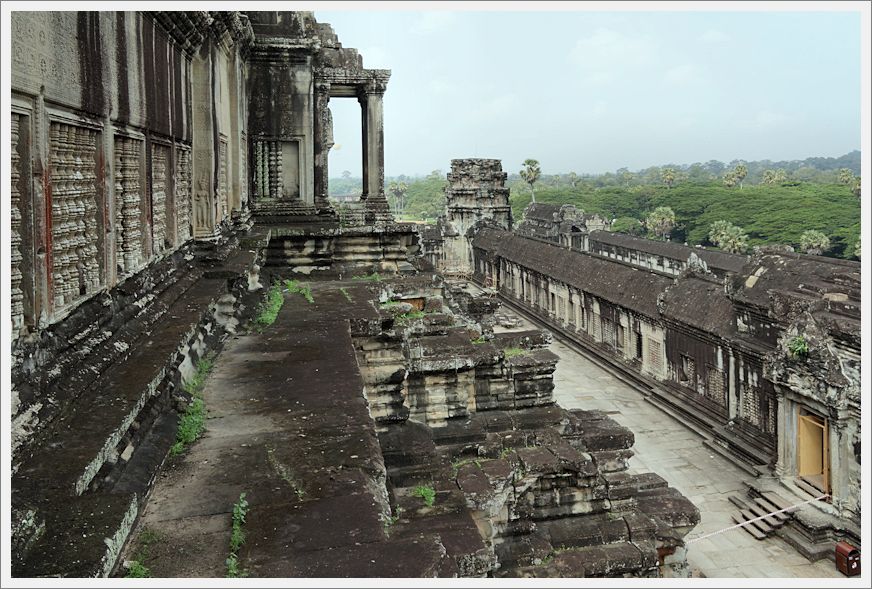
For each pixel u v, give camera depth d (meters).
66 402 6.16
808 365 21.92
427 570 5.19
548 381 15.95
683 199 115.00
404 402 14.20
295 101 24.59
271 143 24.58
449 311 18.62
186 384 9.16
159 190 11.19
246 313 13.91
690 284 33.47
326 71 31.70
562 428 15.51
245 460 7.11
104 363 7.25
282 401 8.95
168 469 6.88
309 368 10.50
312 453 7.28
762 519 21.94
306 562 5.23
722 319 29.27
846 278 23.50
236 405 8.81
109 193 8.16
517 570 12.15
